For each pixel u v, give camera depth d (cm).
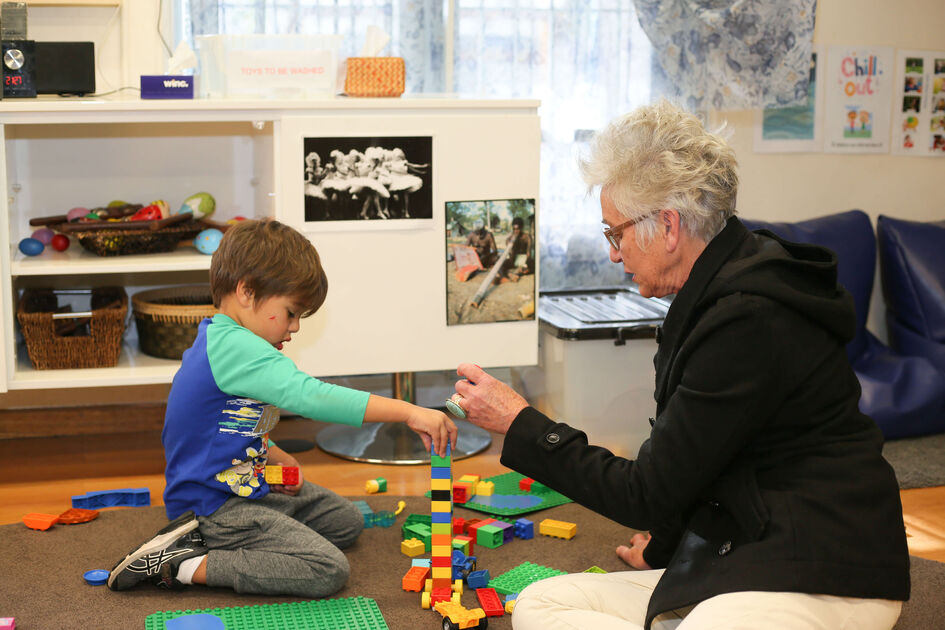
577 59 274
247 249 158
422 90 269
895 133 308
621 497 115
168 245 238
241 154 266
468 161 227
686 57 270
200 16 251
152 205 241
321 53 232
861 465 109
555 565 176
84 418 259
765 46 270
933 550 189
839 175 305
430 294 231
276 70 231
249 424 163
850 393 114
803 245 118
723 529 113
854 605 105
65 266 218
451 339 234
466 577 165
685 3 265
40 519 189
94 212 240
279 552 159
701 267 117
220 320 162
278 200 221
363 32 262
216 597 158
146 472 229
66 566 170
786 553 105
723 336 109
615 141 120
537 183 232
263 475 171
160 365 232
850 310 112
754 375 108
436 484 154
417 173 225
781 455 112
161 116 213
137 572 157
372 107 222
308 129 218
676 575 115
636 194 117
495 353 238
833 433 112
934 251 290
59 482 221
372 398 153
